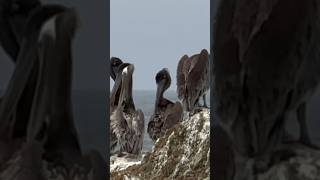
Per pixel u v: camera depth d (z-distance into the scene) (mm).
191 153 16859
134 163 18922
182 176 16469
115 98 21375
